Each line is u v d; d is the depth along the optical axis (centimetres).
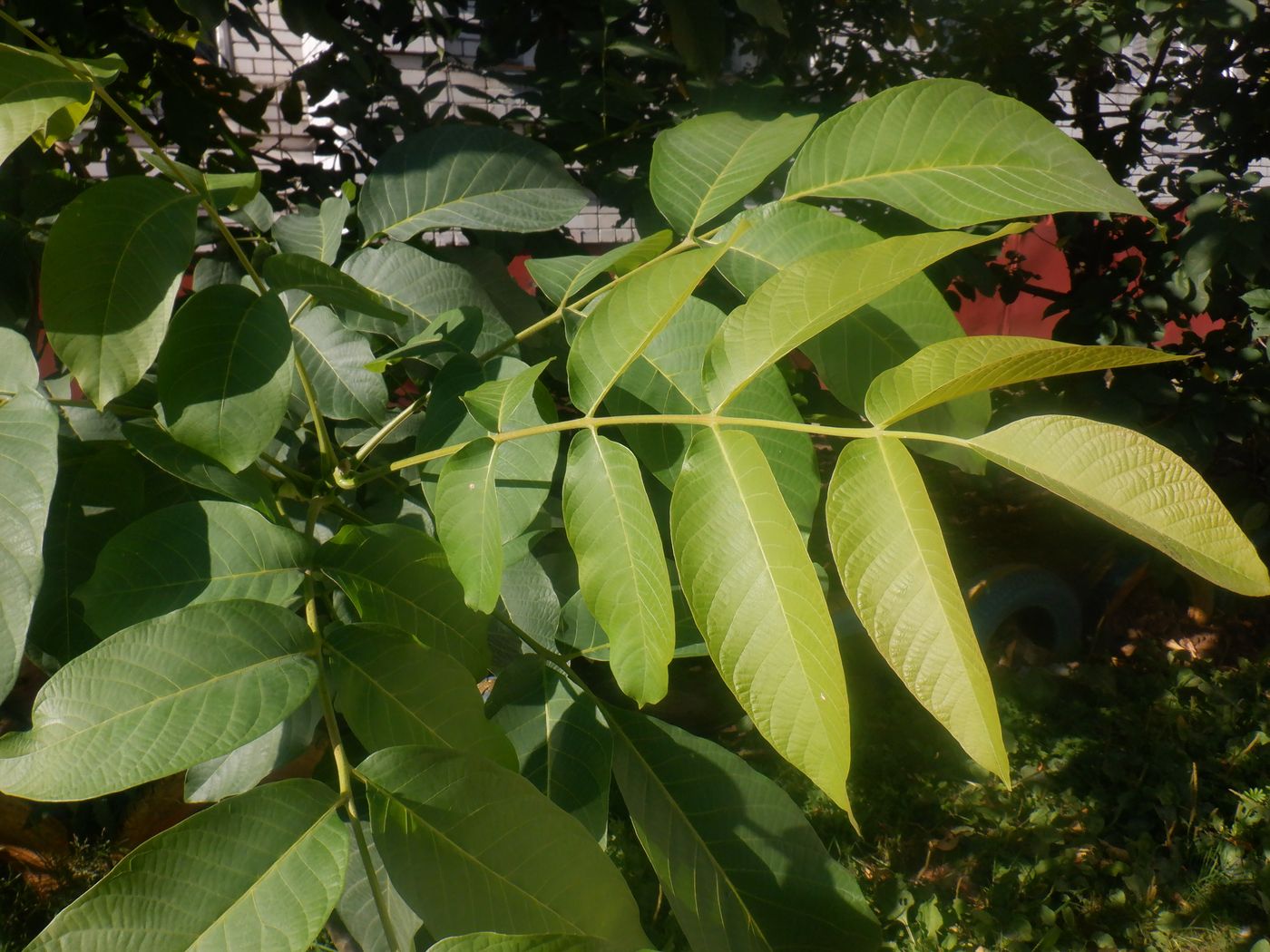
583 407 43
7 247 74
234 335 48
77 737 36
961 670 33
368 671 41
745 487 37
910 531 35
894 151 50
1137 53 217
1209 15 182
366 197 73
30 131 44
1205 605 245
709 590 37
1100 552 234
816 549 161
